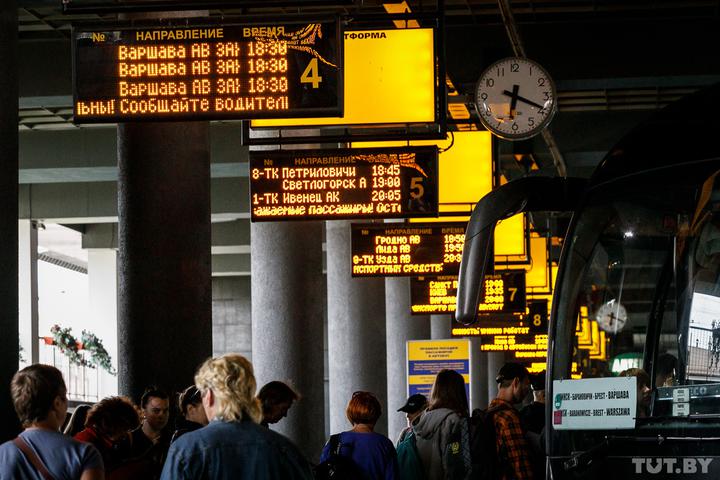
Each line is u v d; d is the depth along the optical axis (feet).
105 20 35.78
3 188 33.45
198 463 19.20
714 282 24.71
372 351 99.60
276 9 62.90
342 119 45.21
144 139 40.55
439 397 35.60
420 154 49.90
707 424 24.61
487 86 55.21
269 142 48.47
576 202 28.19
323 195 49.93
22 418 21.88
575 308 27.04
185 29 35.45
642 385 25.59
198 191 41.04
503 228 86.74
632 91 95.09
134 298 40.40
